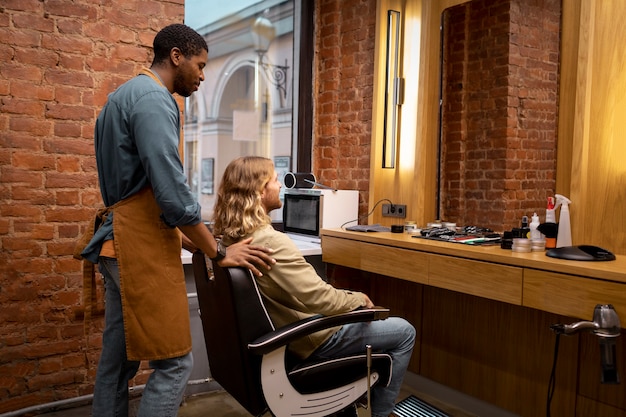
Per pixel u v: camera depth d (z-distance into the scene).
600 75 2.41
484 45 2.93
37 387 2.72
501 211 2.83
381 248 2.87
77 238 2.79
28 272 2.68
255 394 1.86
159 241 1.90
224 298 1.88
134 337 1.87
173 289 1.93
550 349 2.58
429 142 3.25
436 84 3.20
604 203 2.39
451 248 2.48
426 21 3.24
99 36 2.80
